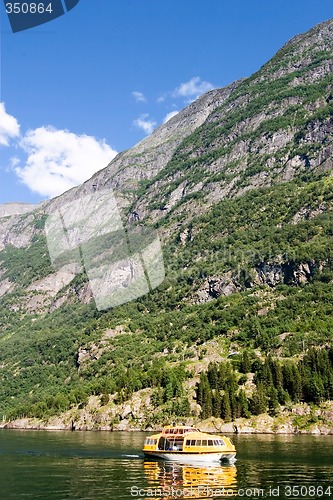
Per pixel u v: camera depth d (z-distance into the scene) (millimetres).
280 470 73625
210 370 180000
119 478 68750
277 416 157625
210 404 163375
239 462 81938
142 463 83312
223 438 87875
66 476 70188
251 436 138625
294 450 98938
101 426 182250
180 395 179750
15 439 135375
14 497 56969
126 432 166000
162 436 90938
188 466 79188
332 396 160250
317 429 148500
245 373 184375
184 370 198000
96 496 57219
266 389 166875
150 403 182375
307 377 168125
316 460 83750
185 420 164375
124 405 185375
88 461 86062
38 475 71062
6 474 71875
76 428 189250
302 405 159875
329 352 179250
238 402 160750
